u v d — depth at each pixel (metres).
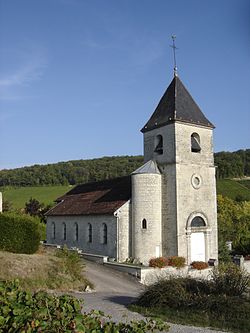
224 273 14.80
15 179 99.38
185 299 13.24
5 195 75.31
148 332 8.60
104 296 16.62
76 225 34.62
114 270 24.77
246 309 11.91
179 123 28.14
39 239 22.19
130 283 21.77
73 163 116.00
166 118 28.67
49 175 99.81
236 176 89.62
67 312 5.21
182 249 26.78
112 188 33.44
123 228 28.11
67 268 19.22
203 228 28.11
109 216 29.22
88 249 32.03
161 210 28.20
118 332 5.14
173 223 27.09
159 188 28.27
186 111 29.02
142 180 27.86
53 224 38.97
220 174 89.00
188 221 27.33
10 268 17.05
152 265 23.78
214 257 28.41
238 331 10.54
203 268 25.00
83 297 15.90
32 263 18.31
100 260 26.73
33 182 97.25
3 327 4.65
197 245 27.78
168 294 13.62
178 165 27.52
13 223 20.84
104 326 5.21
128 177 33.81
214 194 29.19
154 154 29.66
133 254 27.56
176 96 29.44
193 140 29.14
